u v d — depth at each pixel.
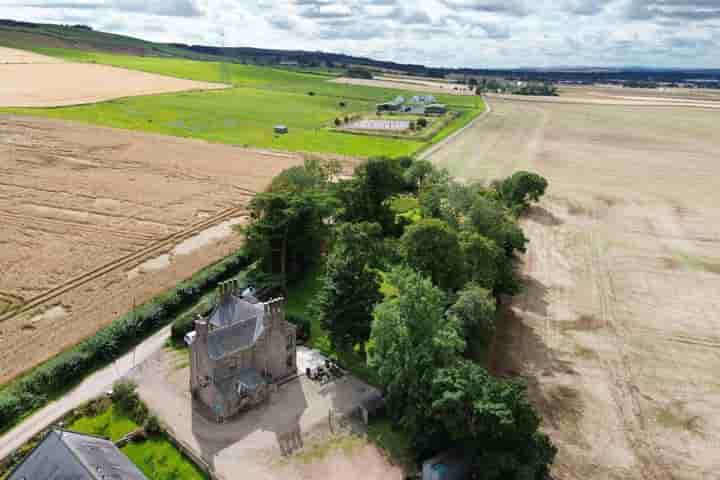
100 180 159.75
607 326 95.81
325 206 107.56
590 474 63.44
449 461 59.88
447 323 71.25
